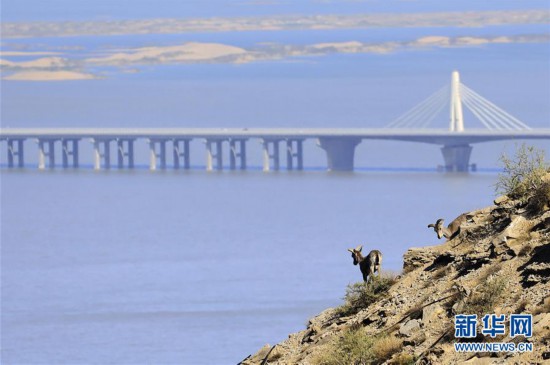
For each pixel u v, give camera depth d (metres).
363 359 125.56
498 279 122.88
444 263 134.38
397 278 138.12
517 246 126.56
